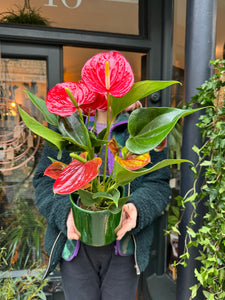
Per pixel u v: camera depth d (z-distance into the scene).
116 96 0.42
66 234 0.76
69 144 0.48
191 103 0.83
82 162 0.44
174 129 1.67
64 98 0.44
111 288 0.86
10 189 1.60
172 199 1.70
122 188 0.63
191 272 0.89
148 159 0.47
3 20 1.42
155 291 1.58
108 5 1.54
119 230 0.70
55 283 1.56
